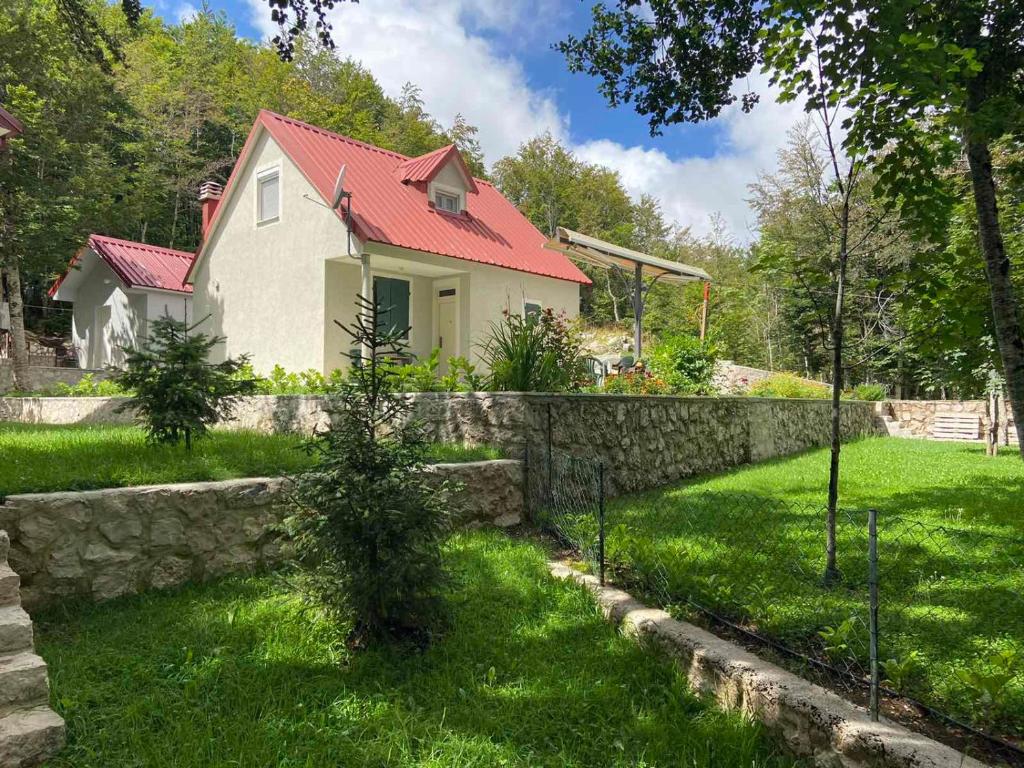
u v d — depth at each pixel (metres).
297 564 3.50
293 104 32.19
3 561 3.16
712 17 6.39
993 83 4.57
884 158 3.95
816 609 3.32
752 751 2.43
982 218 4.60
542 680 2.98
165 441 5.22
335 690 2.83
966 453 10.96
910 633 2.98
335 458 3.19
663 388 9.94
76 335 21.05
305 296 11.98
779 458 10.46
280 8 5.48
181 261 20.12
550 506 6.07
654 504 6.11
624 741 2.52
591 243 11.41
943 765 1.94
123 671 2.86
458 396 6.71
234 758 2.30
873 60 3.60
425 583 3.28
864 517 5.27
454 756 2.39
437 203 14.01
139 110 26.70
